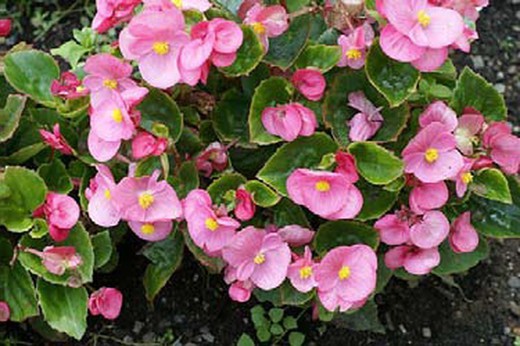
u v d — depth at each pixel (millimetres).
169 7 702
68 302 736
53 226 719
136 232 722
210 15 726
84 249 729
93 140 714
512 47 945
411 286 831
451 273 800
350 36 717
